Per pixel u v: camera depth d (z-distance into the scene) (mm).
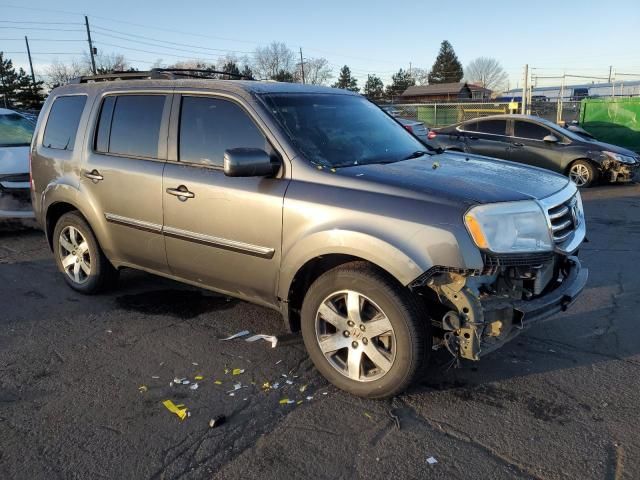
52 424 3266
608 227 8430
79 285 5391
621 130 17391
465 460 2938
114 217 4750
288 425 3266
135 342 4387
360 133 4285
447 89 78062
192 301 5277
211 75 5637
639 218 9070
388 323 3314
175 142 4352
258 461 2939
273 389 3674
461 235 3096
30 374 3871
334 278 3479
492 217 3152
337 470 2867
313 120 4117
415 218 3207
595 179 12312
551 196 3543
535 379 3773
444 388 3660
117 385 3721
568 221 3664
